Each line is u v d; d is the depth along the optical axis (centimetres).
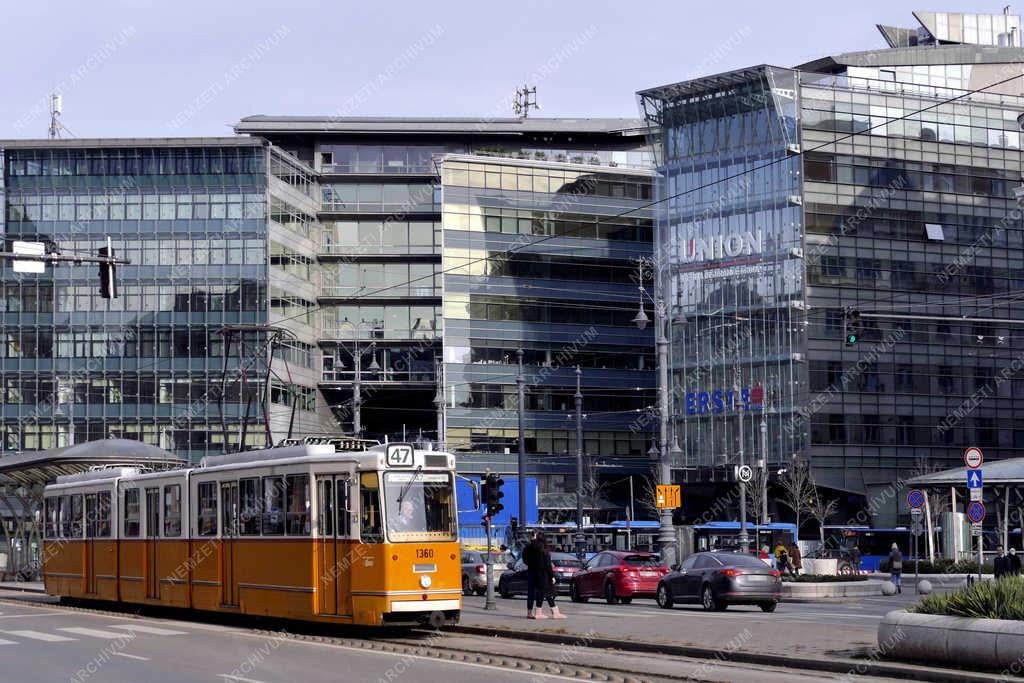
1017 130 9650
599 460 10038
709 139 9212
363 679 1683
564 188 10188
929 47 9962
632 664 1888
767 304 8906
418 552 2391
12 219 9175
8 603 3784
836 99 9012
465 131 10594
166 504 3038
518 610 3180
